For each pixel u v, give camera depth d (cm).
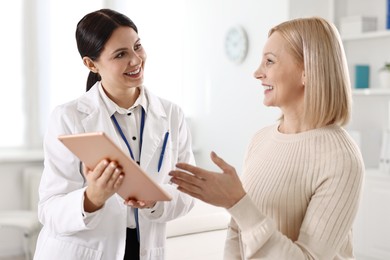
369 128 440
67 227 163
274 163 148
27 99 500
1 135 491
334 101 139
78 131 174
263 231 129
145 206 153
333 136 140
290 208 141
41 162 483
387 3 402
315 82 138
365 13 439
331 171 134
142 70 174
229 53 508
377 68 429
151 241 181
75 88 517
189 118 568
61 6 507
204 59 545
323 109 139
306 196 140
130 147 181
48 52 505
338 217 131
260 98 475
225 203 130
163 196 134
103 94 180
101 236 171
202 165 554
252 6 479
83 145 130
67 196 162
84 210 158
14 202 474
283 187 143
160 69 566
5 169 469
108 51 167
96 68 179
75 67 515
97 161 136
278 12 449
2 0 483
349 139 140
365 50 437
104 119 177
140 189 138
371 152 419
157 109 188
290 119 150
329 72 138
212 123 539
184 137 199
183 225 242
